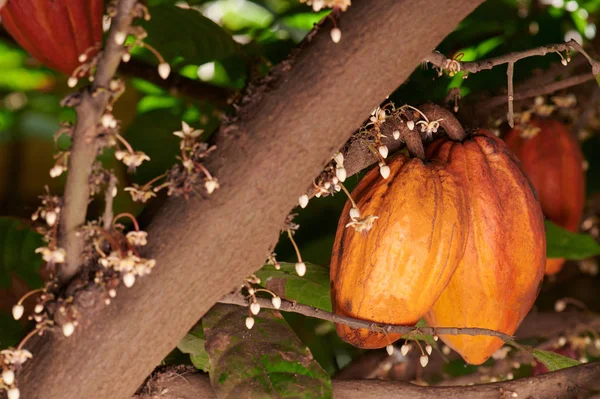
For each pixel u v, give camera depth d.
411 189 1.10
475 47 1.44
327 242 1.40
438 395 1.16
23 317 1.25
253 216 1.03
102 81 0.98
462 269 1.13
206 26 1.37
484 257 1.12
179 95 1.35
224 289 1.04
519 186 1.14
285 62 1.03
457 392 1.16
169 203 1.03
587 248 1.31
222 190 1.02
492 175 1.14
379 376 1.48
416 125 1.14
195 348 1.15
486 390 1.16
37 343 1.03
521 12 1.48
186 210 1.03
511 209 1.13
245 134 1.03
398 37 1.02
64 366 1.02
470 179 1.13
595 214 1.65
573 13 1.50
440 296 1.14
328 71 1.02
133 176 1.38
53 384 1.02
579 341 1.52
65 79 1.44
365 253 1.10
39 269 1.26
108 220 1.01
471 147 1.14
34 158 1.43
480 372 1.49
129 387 1.04
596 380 1.15
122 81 0.98
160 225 1.03
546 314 1.56
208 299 1.04
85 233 1.01
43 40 1.11
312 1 1.01
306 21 1.47
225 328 1.13
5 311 1.25
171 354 1.27
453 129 1.15
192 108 1.43
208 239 1.03
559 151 1.34
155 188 1.03
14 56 1.42
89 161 0.99
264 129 1.02
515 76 1.45
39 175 1.43
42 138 1.44
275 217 1.04
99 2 1.11
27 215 1.33
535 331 1.55
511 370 1.48
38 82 1.44
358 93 1.03
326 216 1.41
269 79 1.03
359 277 1.10
